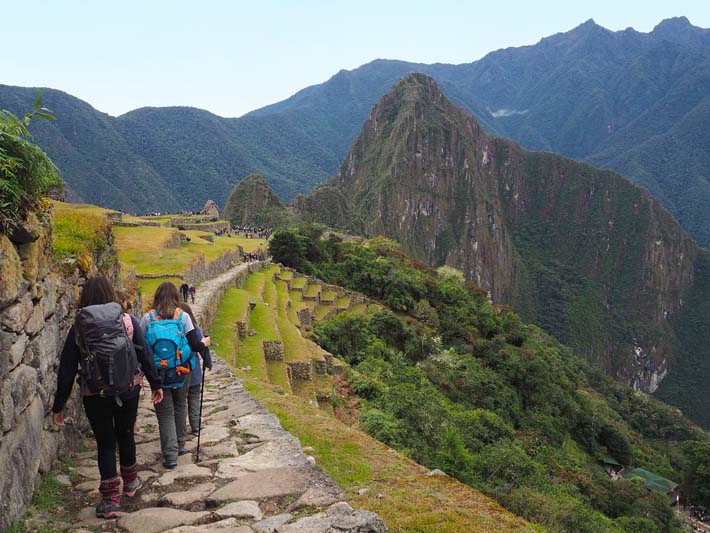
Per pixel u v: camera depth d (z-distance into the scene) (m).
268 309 26.19
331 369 21.52
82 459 5.58
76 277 6.55
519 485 16.69
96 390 4.28
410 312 53.72
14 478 3.91
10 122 4.23
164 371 5.45
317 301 40.00
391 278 54.19
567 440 45.88
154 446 6.05
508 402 38.94
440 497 5.88
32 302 4.66
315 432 8.13
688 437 77.88
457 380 35.59
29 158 4.38
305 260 55.75
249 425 6.71
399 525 5.00
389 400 19.56
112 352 4.29
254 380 12.36
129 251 28.19
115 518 4.24
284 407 9.78
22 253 4.50
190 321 5.90
